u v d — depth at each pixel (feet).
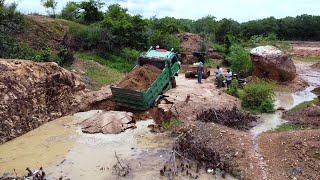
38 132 46.11
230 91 61.93
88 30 90.79
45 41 82.33
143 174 34.86
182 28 140.87
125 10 108.99
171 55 61.00
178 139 41.86
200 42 118.32
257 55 72.38
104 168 36.32
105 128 46.03
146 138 43.93
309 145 36.09
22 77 47.37
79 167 36.63
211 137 41.45
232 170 35.19
